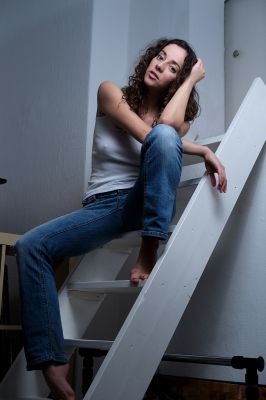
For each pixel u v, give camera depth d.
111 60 2.45
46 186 2.47
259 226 1.77
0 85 2.96
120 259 1.71
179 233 1.38
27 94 2.75
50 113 2.56
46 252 1.35
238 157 1.62
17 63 2.89
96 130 1.65
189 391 1.79
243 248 1.81
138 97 1.64
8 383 1.45
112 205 1.50
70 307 1.57
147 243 1.32
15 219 2.62
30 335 1.23
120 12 2.56
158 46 1.72
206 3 2.29
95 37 2.41
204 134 2.12
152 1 2.46
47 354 1.20
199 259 1.43
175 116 1.46
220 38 2.30
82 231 1.43
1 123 2.88
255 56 2.17
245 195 1.86
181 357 1.58
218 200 1.52
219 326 1.81
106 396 1.14
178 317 1.34
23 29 2.92
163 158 1.32
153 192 1.31
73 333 1.56
